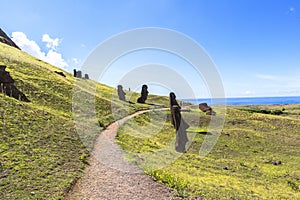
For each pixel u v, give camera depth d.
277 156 29.83
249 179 19.19
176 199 12.21
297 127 49.91
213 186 15.45
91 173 15.06
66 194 11.96
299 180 20.08
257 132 43.44
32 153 16.09
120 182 13.90
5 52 61.75
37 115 25.19
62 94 42.50
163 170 16.64
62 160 16.06
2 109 23.17
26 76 45.44
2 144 16.28
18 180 12.41
